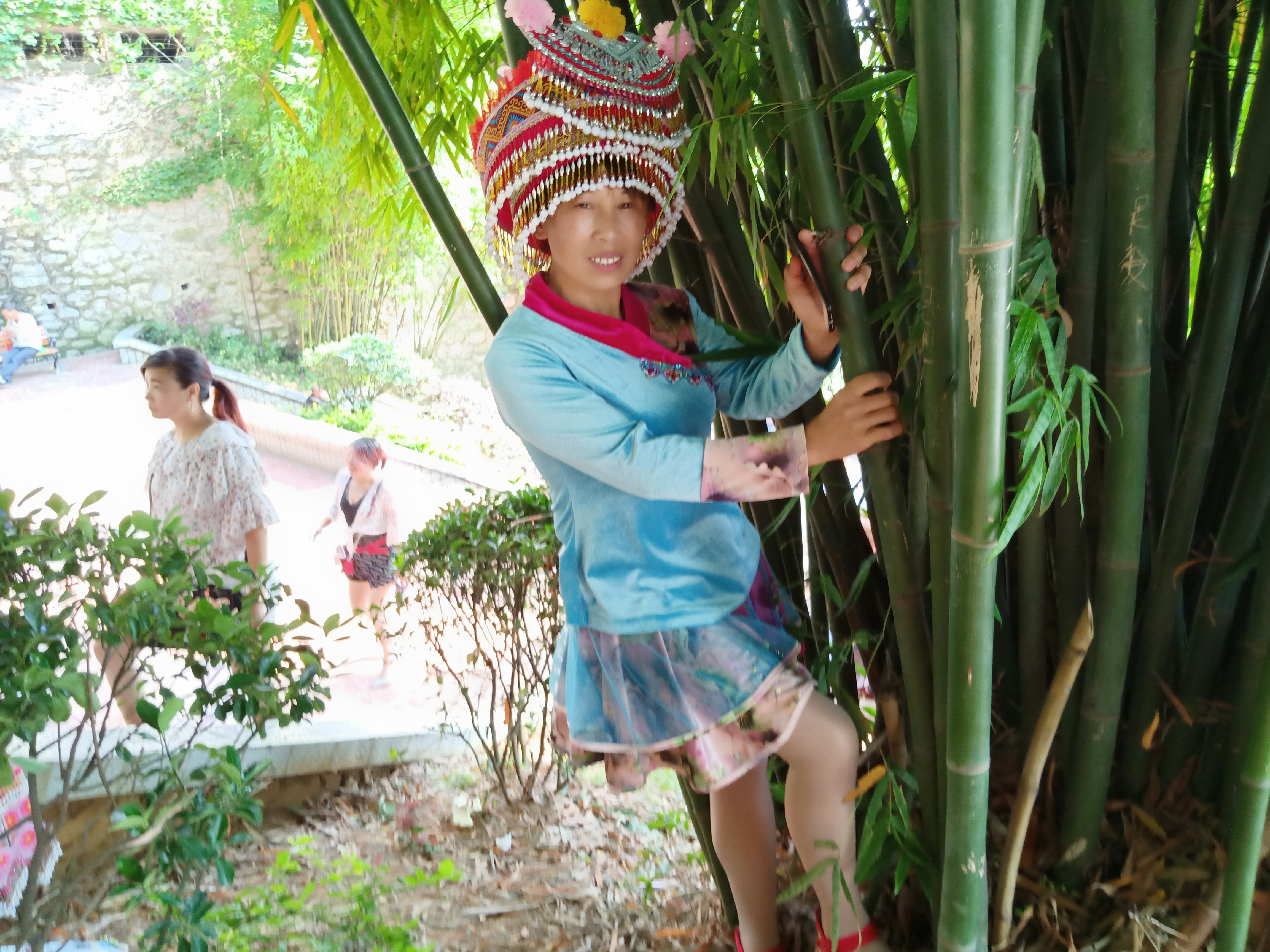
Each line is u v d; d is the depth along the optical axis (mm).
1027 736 1368
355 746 2863
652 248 1366
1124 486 1104
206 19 8234
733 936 1799
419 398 8688
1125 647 1183
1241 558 1232
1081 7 1271
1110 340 1064
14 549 1770
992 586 965
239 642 1985
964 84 818
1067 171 1367
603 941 2049
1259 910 1242
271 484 7082
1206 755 1320
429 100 2066
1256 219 1170
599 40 1175
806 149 1086
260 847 2561
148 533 2121
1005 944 1250
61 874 2266
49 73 9234
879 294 1448
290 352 9812
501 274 1390
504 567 2639
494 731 2768
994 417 899
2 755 1615
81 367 9188
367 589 3840
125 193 9289
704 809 1637
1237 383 1409
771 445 1122
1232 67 1450
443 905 2250
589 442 1183
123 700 2541
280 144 7812
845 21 1259
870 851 1197
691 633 1244
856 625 1504
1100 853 1326
